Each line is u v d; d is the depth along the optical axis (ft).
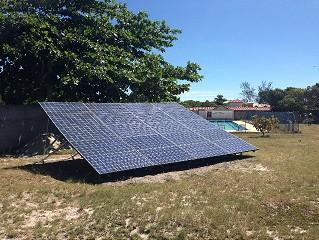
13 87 93.04
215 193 42.29
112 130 57.16
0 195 40.01
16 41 79.15
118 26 103.55
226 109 286.05
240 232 30.83
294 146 93.09
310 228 32.27
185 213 34.73
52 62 81.15
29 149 74.33
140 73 93.20
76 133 52.65
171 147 59.06
